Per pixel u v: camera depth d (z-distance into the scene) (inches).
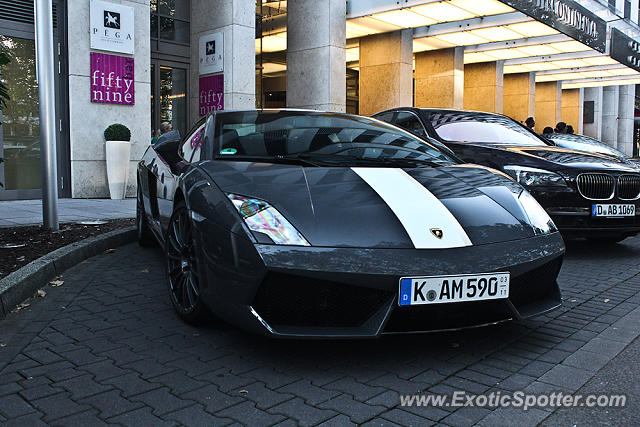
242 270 92.0
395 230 95.3
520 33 597.0
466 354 101.5
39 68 207.9
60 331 112.5
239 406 79.9
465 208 105.4
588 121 1186.6
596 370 94.1
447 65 682.8
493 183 121.5
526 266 98.3
